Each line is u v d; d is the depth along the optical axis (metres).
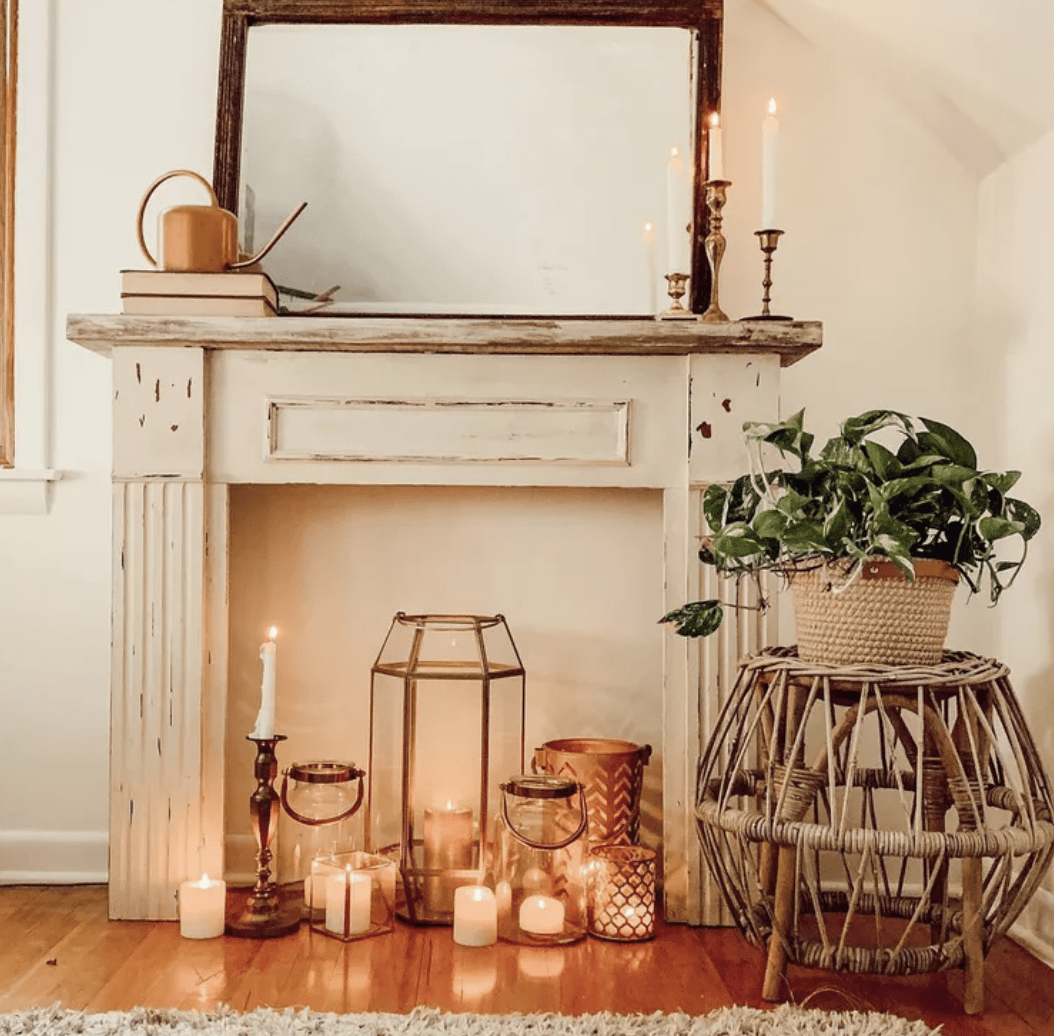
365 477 1.97
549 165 2.19
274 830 1.92
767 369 1.95
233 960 1.73
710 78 2.16
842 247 2.20
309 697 2.20
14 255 2.18
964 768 1.67
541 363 1.97
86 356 2.19
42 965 1.70
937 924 1.73
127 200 2.20
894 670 1.53
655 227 2.18
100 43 2.21
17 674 2.18
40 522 2.18
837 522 1.52
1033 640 1.94
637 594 2.21
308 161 2.18
